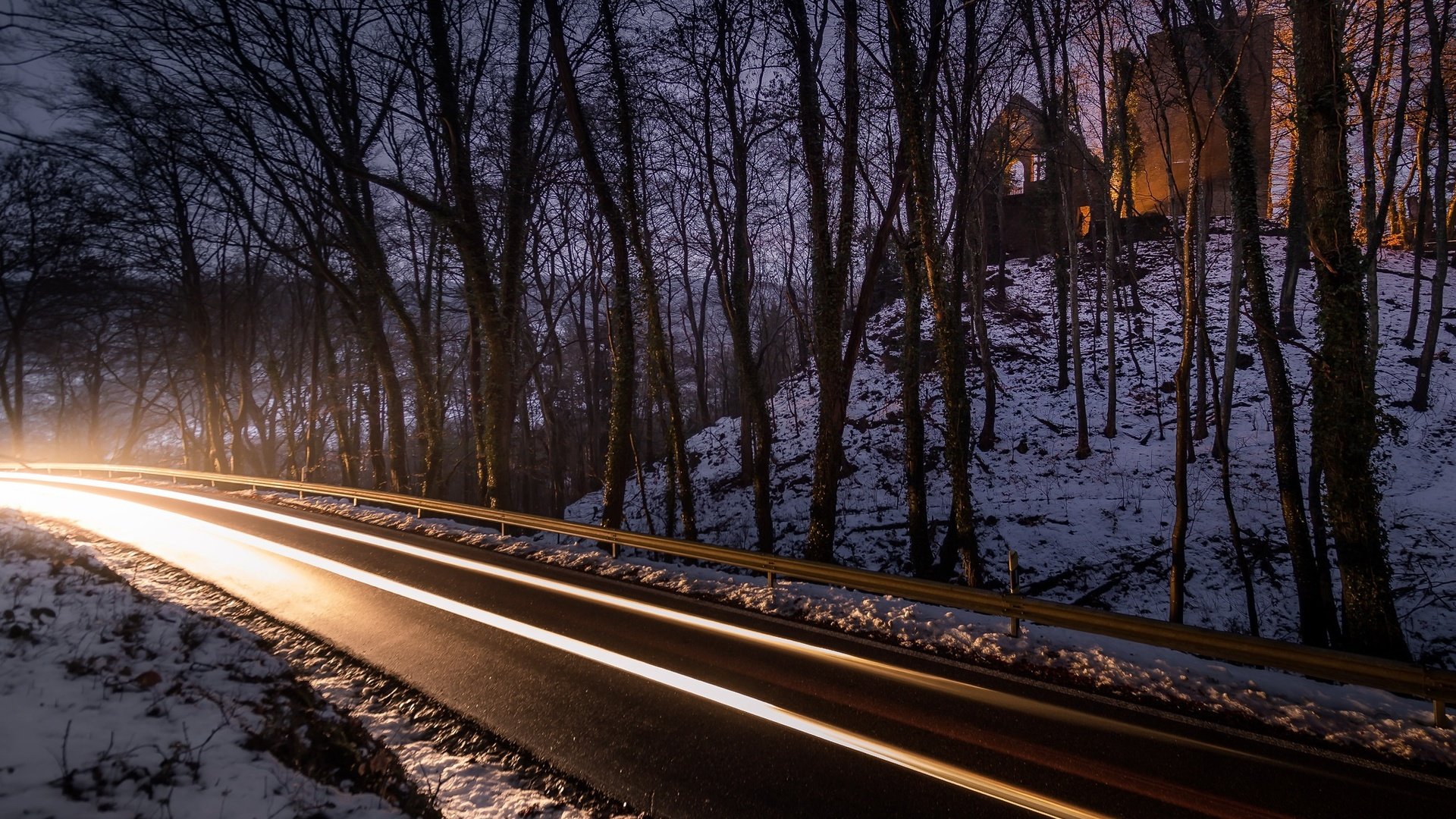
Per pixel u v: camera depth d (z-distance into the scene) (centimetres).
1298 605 1516
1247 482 1998
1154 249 3869
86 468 3559
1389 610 898
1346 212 927
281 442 5041
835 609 1016
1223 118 1270
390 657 895
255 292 3916
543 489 4294
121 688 668
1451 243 3347
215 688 748
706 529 2556
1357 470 921
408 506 1967
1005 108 2278
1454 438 2014
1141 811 514
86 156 1169
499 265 2514
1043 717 672
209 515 2084
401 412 2512
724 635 942
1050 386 2905
